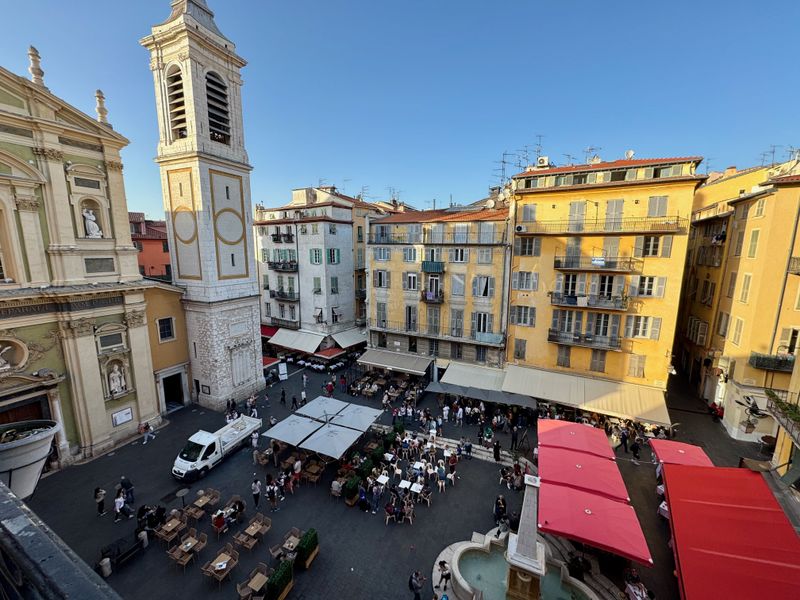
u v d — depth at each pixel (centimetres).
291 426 2506
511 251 3250
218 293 3155
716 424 2930
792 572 1308
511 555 1554
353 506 2159
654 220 2780
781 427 1961
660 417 2661
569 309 3120
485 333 3438
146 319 2919
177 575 1700
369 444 2681
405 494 2208
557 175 3050
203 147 2922
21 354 2269
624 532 1589
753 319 2561
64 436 2452
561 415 3050
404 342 3928
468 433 2967
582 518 1656
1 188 2142
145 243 4619
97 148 2553
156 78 2931
